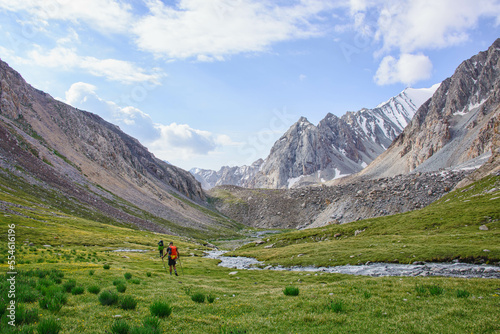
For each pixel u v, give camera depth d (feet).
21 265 100.48
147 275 103.14
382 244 189.06
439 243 166.71
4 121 487.61
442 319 43.93
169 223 596.29
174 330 40.37
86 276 85.25
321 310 51.70
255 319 47.67
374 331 40.32
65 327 37.88
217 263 206.69
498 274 104.58
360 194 592.19
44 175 439.63
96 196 499.51
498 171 338.13
